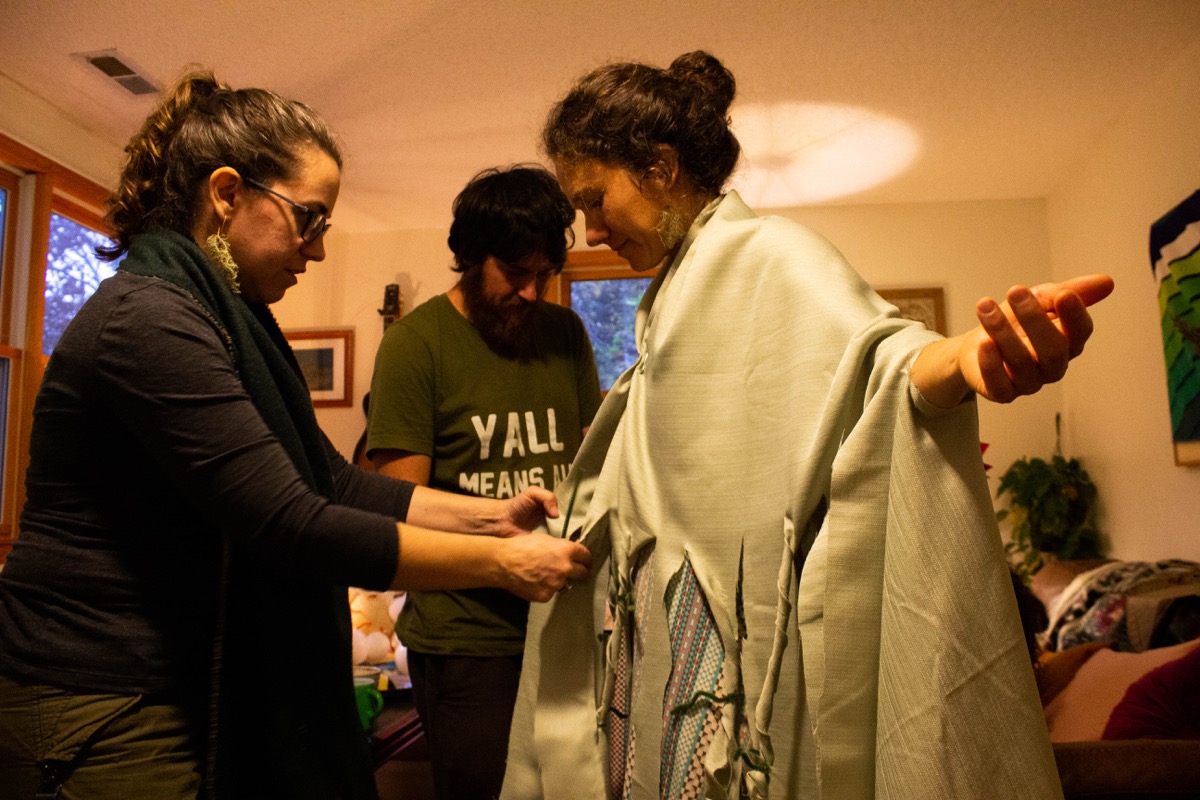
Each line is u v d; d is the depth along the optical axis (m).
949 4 2.64
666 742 0.90
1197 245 2.86
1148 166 3.25
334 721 1.01
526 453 1.57
